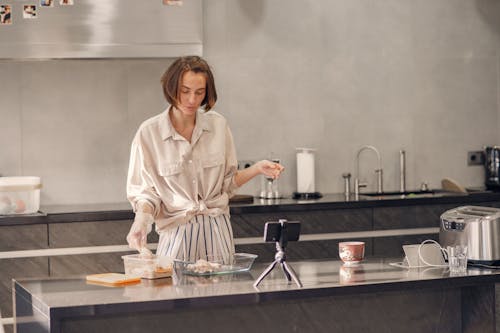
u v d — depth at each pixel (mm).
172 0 4488
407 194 5344
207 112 3357
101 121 4898
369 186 5422
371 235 4754
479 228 3049
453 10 5578
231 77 5129
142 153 3174
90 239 4289
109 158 4918
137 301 2365
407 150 5500
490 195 5012
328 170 5328
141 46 4465
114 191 4938
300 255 4617
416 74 5504
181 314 2629
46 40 4352
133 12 4445
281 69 5215
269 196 5020
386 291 2654
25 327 2648
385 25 5422
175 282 2707
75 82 4855
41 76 4809
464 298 3035
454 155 5605
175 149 3189
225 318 2701
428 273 2854
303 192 5102
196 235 3178
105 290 2564
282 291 2520
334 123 5332
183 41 4516
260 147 5191
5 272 4164
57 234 4234
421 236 4848
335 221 4680
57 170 4852
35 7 4336
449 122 5590
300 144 5266
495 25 5680
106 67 4891
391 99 5449
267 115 5199
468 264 3082
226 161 3363
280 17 5207
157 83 4961
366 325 2910
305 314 2814
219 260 2922
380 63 5422
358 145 5387
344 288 2598
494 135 5707
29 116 4801
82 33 4391
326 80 5309
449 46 5574
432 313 3012
